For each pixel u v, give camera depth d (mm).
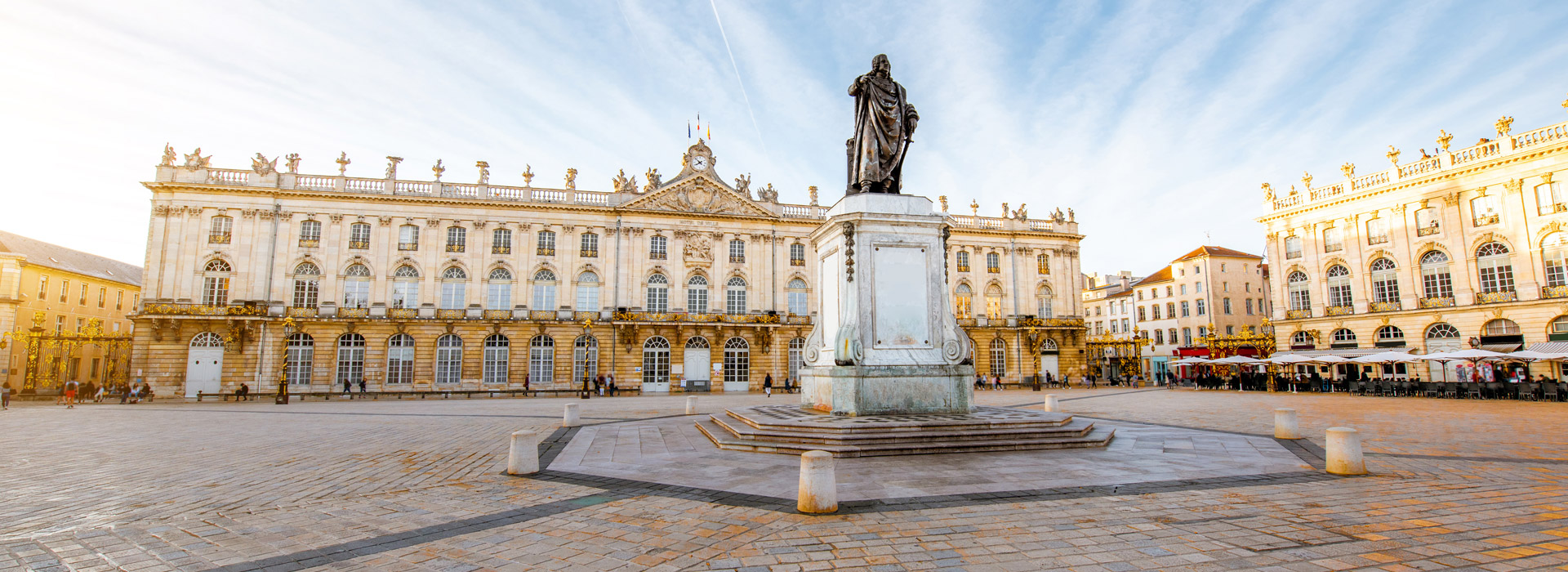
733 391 45031
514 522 6543
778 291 47125
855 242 13461
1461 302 36062
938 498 7352
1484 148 35875
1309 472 9016
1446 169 37031
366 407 27766
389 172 42125
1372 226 40469
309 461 10953
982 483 8195
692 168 46750
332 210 40844
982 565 5062
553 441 13430
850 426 11000
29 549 5641
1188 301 66500
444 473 9602
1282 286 45094
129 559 5363
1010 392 41438
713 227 46469
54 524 6523
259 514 6949
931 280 13727
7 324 44500
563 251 43656
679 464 9969
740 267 46750
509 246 43188
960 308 50625
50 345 46625
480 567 5137
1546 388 27922
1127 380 55562
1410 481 8430
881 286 13469
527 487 8406
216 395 36344
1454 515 6559
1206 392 38312
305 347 39438
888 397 13000
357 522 6578
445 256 42062
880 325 13328
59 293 49188
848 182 15055
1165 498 7398
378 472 9695
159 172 39406
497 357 41844
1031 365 50688
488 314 41500
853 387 12852
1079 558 5195
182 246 38812
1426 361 37062
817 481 6766
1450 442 12539
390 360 40438
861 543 5680
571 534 6094
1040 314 52562
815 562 5164
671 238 45750
